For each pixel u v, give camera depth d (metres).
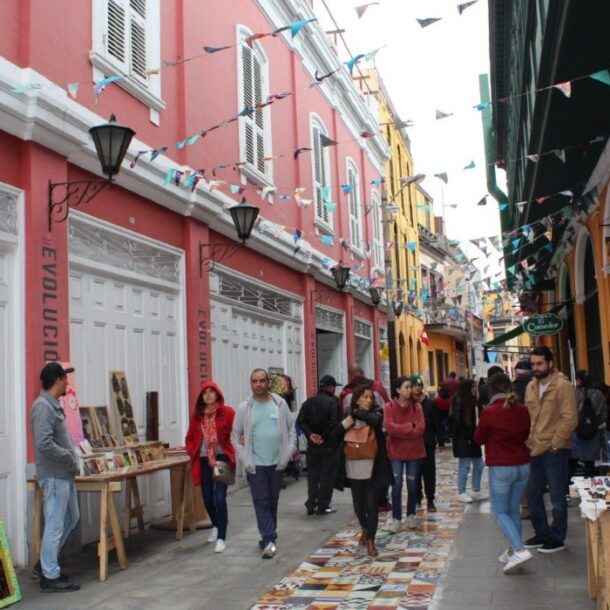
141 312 9.44
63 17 7.89
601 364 15.23
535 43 10.88
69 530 6.55
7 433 6.77
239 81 12.94
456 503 10.41
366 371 23.42
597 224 13.21
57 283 7.43
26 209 7.15
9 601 5.78
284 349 15.42
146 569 6.95
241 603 5.79
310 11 16.75
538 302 25.62
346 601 5.76
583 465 11.77
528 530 8.34
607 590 4.72
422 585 6.14
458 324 36.91
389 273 19.22
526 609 5.34
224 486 7.82
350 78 20.80
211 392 8.06
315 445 10.01
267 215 14.09
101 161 7.20
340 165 20.56
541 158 11.90
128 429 8.41
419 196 35.62
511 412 6.48
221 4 12.33
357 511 7.55
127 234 9.07
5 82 6.69
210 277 11.59
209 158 11.45
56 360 7.30
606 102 9.83
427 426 9.94
